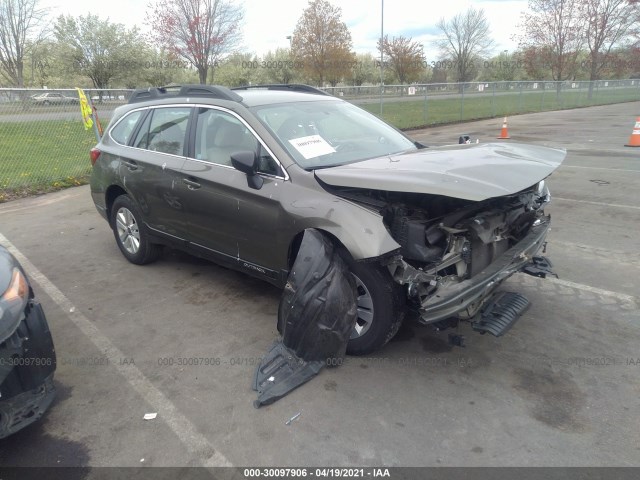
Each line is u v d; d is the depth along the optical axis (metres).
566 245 5.52
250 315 4.18
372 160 3.71
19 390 2.61
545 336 3.69
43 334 2.81
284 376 3.25
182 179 4.33
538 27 34.19
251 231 3.81
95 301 4.54
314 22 29.17
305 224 3.39
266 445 2.73
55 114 10.41
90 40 40.00
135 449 2.74
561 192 7.85
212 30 23.70
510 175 3.20
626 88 34.19
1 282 2.66
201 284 4.83
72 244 6.15
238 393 3.17
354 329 3.42
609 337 3.66
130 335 3.93
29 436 2.86
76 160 11.46
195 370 3.43
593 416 2.85
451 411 2.93
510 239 3.72
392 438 2.74
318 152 3.81
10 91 9.84
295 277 3.25
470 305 3.12
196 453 2.69
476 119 21.52
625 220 6.31
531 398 3.02
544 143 13.40
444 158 3.55
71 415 3.03
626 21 32.88
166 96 4.86
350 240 3.11
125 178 5.00
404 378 3.25
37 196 9.02
